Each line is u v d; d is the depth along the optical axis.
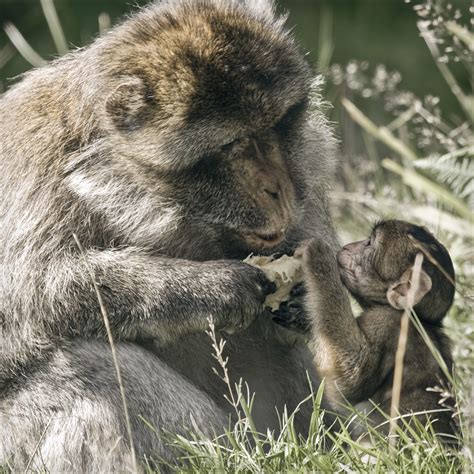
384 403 11.27
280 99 11.43
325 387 11.34
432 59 27.11
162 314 11.42
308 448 10.45
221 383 12.09
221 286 11.41
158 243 11.84
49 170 11.88
